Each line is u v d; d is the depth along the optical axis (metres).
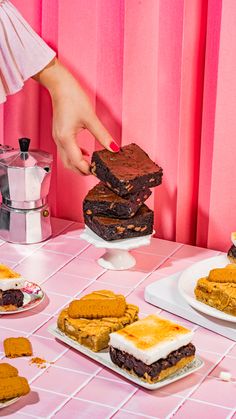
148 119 1.36
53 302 1.16
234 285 1.11
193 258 1.32
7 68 1.33
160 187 1.39
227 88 1.28
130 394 0.95
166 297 1.15
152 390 0.96
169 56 1.32
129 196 1.22
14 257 1.30
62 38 1.39
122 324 1.04
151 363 0.95
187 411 0.93
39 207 1.36
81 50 1.39
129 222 1.23
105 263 1.27
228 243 1.37
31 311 1.13
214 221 1.37
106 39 1.36
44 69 1.33
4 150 1.38
